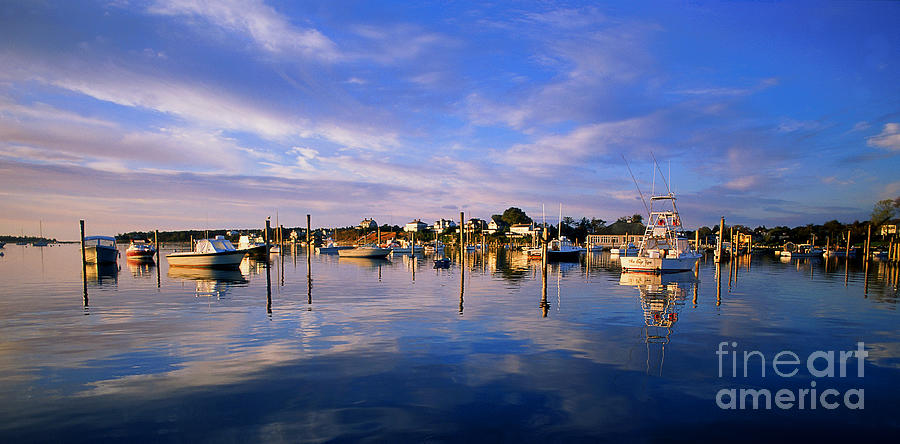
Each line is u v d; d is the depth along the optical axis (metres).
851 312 20.75
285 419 8.82
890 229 95.12
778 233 145.75
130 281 36.69
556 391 10.30
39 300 24.91
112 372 11.67
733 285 33.09
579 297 26.02
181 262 52.72
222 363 12.44
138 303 23.70
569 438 8.06
